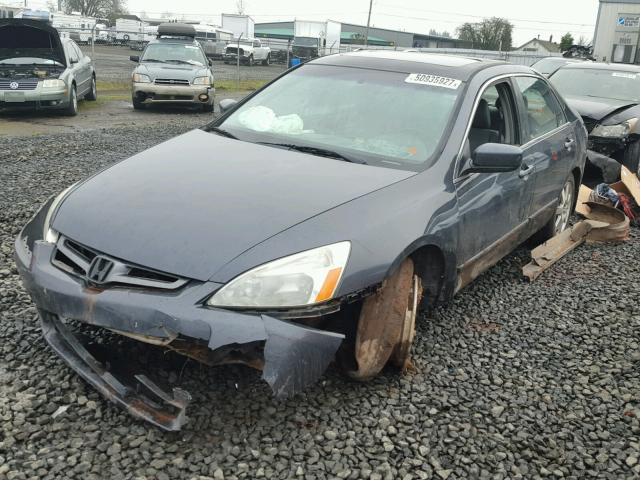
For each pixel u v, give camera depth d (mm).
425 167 3711
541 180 5008
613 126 8320
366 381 3373
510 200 4434
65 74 13531
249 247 2805
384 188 3398
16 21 13312
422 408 3221
